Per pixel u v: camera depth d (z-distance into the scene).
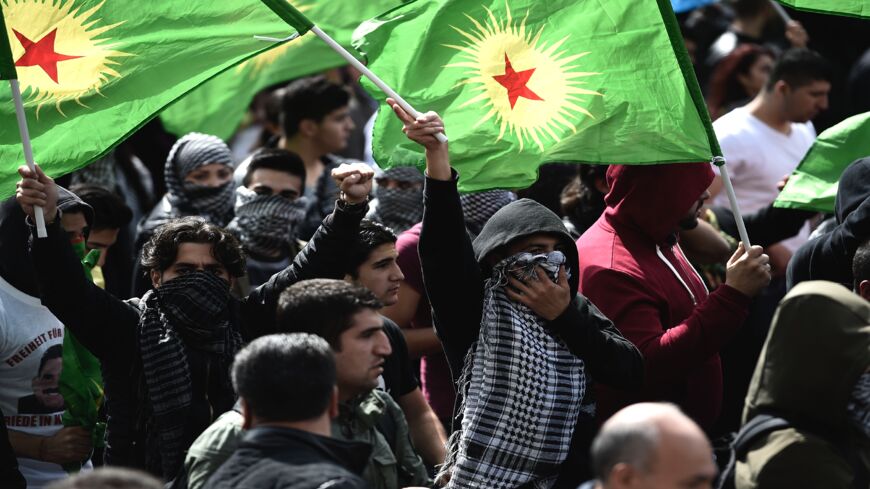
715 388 11.77
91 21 10.75
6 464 10.39
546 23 11.06
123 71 10.73
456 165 10.84
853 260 10.66
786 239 16.03
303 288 9.55
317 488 7.75
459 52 10.97
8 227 11.50
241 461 8.12
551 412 10.09
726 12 24.55
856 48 24.53
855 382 8.61
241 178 16.86
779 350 8.77
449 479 10.35
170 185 16.25
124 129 10.70
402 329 13.26
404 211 16.20
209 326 10.45
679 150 10.89
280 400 8.25
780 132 17.72
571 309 10.21
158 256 10.65
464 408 10.30
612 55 11.02
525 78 11.00
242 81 17.61
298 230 17.41
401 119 10.17
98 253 12.36
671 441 7.42
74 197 12.16
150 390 10.25
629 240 11.71
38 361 11.56
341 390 9.52
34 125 10.75
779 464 8.58
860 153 13.66
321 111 18.38
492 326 10.20
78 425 11.49
